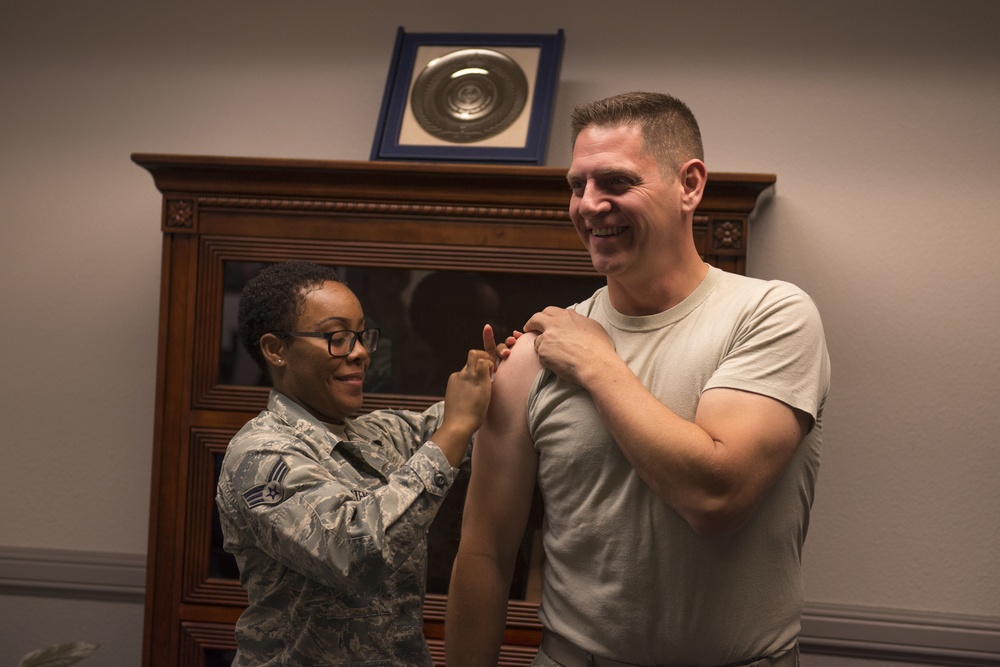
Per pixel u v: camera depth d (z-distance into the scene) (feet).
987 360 8.00
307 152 8.68
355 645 5.07
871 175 8.15
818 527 8.16
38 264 8.84
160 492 7.29
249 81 8.77
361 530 4.70
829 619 8.06
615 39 8.43
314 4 8.73
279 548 4.88
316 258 7.18
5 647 8.80
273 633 5.14
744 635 4.21
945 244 8.06
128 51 8.85
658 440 3.88
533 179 6.86
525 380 4.75
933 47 8.13
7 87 8.87
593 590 4.36
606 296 4.79
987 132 8.05
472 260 7.06
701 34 8.34
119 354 8.79
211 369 7.24
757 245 8.24
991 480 7.98
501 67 7.90
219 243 7.23
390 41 8.66
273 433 5.25
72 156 8.86
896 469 8.09
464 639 4.83
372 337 5.72
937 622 7.94
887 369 8.09
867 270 8.13
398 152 7.64
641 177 4.20
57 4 8.89
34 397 8.84
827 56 8.22
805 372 4.09
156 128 8.82
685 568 4.15
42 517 8.82
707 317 4.35
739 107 8.29
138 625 8.73
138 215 8.82
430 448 4.91
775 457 3.95
